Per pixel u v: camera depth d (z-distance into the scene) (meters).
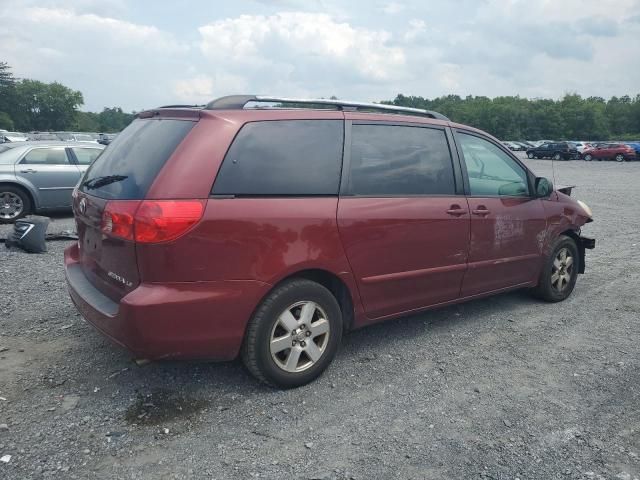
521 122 117.75
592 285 6.47
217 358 3.42
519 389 3.80
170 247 3.12
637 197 16.91
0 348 4.18
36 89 126.12
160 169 3.21
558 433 3.27
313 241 3.60
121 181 3.41
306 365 3.74
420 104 133.88
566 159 46.38
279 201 3.49
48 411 3.32
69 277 3.94
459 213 4.49
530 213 5.20
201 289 3.24
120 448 2.98
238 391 3.64
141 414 3.32
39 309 5.06
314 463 2.92
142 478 2.76
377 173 4.04
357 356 4.27
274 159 3.54
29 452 2.91
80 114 140.75
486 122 120.00
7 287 5.71
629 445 3.16
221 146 3.34
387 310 4.20
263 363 3.52
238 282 3.33
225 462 2.90
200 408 3.42
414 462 2.95
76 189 4.11
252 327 3.46
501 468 2.92
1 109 118.88
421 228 4.22
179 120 3.54
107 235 3.33
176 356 3.28
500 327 4.99
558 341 4.70
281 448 3.04
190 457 2.93
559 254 5.67
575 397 3.71
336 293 4.00
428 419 3.38
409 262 4.20
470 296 4.84
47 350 4.17
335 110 3.99
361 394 3.67
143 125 3.82
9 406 3.36
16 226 7.59
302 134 3.71
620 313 5.46
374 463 2.93
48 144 10.72
